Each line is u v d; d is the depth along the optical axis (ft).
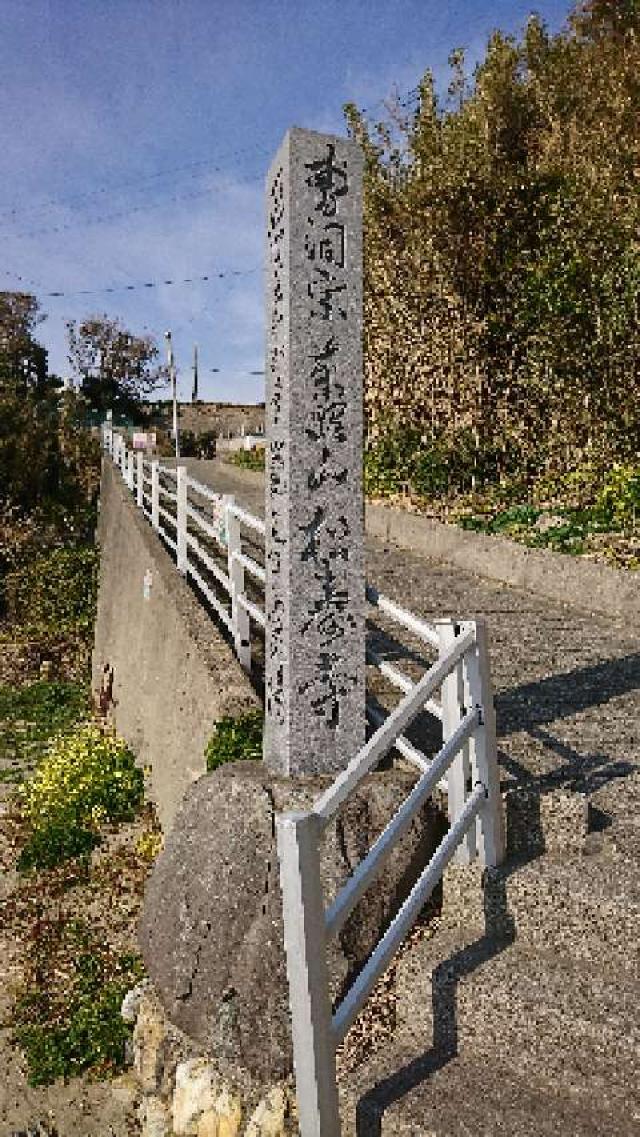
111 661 38.58
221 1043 12.37
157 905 14.24
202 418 157.58
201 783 14.34
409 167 39.47
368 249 39.73
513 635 21.70
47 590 57.93
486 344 36.91
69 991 16.83
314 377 13.12
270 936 12.31
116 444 69.41
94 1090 14.39
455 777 11.46
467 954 10.41
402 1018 10.34
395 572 29.78
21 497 82.38
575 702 16.76
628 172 34.71
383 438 41.50
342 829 12.36
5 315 146.20
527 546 27.96
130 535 39.32
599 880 10.45
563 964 10.05
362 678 13.58
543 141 37.40
